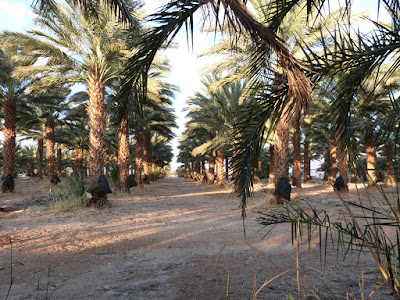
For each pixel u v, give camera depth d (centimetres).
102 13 1034
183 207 1166
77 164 3747
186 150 5331
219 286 323
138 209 1091
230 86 1831
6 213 985
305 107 265
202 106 2200
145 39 304
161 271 382
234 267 389
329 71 309
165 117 2591
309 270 366
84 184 1187
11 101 1844
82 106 2339
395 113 279
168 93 2164
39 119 2575
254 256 440
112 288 324
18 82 1795
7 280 350
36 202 1242
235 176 341
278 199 1070
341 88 321
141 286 329
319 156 4506
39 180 3388
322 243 501
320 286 311
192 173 6506
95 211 1027
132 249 501
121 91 351
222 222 770
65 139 3559
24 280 350
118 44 1164
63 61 1195
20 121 2331
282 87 324
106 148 3566
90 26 1083
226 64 1184
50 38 1148
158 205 1237
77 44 1166
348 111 323
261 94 332
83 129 3488
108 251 488
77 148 3750
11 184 1800
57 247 511
